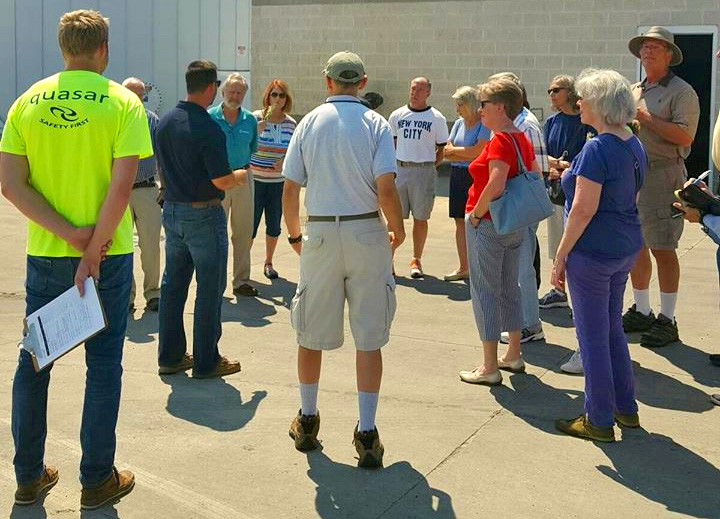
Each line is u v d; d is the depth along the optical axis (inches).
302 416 178.5
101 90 147.0
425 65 587.2
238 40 636.7
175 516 152.7
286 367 229.1
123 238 152.1
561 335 255.9
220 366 221.9
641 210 242.4
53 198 146.9
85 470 154.3
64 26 148.8
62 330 145.7
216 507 155.9
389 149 167.8
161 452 177.5
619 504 157.5
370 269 168.1
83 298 144.8
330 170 166.7
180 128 210.4
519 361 223.8
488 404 203.5
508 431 188.4
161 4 639.8
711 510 155.6
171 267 219.5
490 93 200.2
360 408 171.3
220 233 216.5
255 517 152.6
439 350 241.9
